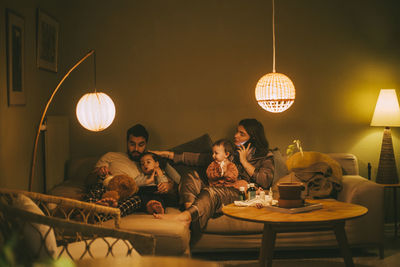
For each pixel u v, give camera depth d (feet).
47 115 11.60
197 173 11.34
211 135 13.44
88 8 13.16
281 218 7.86
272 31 13.46
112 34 13.25
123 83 13.32
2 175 8.70
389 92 12.64
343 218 7.82
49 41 11.75
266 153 11.82
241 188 9.64
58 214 8.91
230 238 10.38
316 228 8.41
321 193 10.94
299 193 8.55
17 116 9.53
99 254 6.52
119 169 11.35
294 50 13.50
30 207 5.78
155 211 9.98
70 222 5.54
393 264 10.14
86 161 12.47
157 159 11.45
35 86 10.72
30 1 10.43
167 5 13.32
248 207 9.00
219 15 13.38
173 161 11.73
